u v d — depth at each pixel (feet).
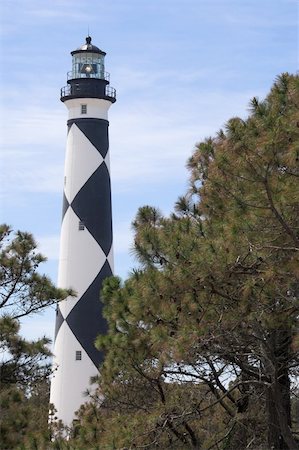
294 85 50.67
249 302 51.34
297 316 54.65
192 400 62.44
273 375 55.11
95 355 132.46
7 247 73.31
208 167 55.16
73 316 133.49
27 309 74.49
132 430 58.08
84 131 137.49
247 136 49.49
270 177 50.62
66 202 137.90
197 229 52.85
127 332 57.82
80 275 134.72
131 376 64.08
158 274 51.49
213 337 52.60
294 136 48.96
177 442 64.13
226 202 52.90
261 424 64.39
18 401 68.85
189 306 51.29
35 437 61.16
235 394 68.59
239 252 50.80
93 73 138.00
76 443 59.62
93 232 135.64
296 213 50.98
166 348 51.72
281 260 51.39
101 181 137.39
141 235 52.65
